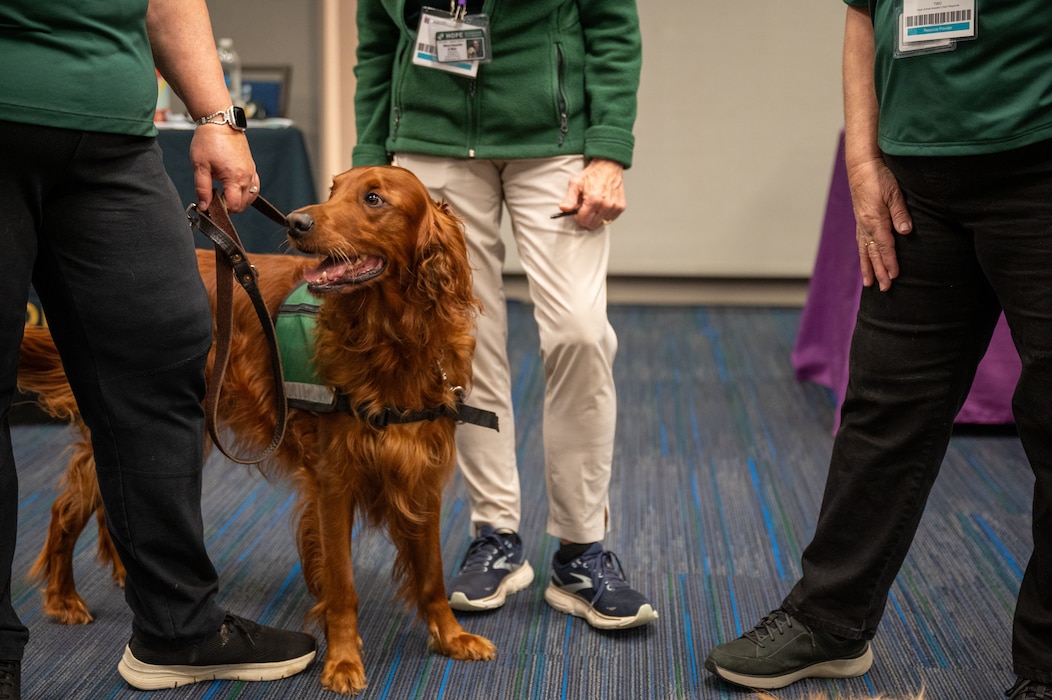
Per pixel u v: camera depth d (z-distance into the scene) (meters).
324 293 1.81
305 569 2.13
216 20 4.95
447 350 1.96
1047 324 1.59
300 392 1.97
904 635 2.22
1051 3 1.47
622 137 2.14
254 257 2.23
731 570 2.57
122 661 1.96
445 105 2.15
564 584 2.28
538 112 2.12
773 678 1.97
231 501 2.97
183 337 1.68
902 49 1.62
